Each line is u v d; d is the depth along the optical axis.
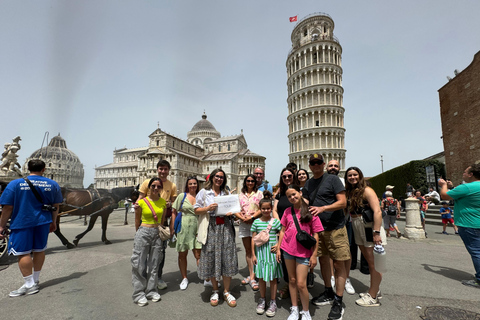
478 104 21.03
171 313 4.21
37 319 3.83
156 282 4.89
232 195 5.03
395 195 25.78
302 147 51.22
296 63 55.94
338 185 4.56
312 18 54.53
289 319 3.95
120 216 26.64
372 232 4.69
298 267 4.00
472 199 5.63
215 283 4.80
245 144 98.94
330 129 48.41
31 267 5.05
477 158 21.17
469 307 4.43
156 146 69.69
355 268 6.83
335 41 51.34
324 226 4.53
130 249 9.01
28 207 5.14
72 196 9.35
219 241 4.83
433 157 30.77
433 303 4.60
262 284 4.41
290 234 4.16
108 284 5.39
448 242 10.53
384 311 4.29
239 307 4.54
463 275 6.17
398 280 5.82
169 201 6.64
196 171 80.00
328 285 4.80
